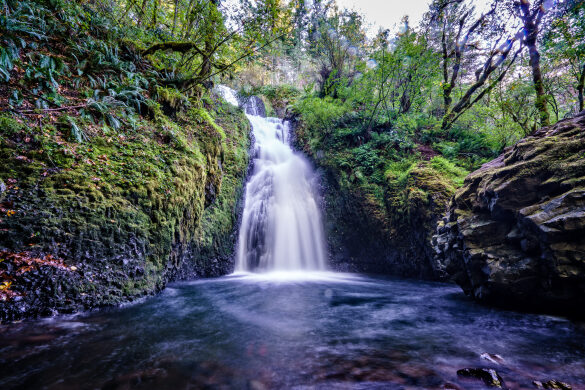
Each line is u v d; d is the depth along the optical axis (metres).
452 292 6.46
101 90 5.65
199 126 7.38
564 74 8.16
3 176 3.48
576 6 6.66
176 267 5.95
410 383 2.11
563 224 3.30
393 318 4.14
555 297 3.59
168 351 2.71
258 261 9.42
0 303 2.87
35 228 3.37
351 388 2.04
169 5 9.40
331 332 3.46
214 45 8.03
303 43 16.94
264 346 2.94
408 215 8.74
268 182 11.12
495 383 2.04
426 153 11.12
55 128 4.42
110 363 2.38
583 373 2.29
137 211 4.51
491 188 4.39
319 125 12.59
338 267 10.29
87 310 3.55
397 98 12.56
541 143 4.18
